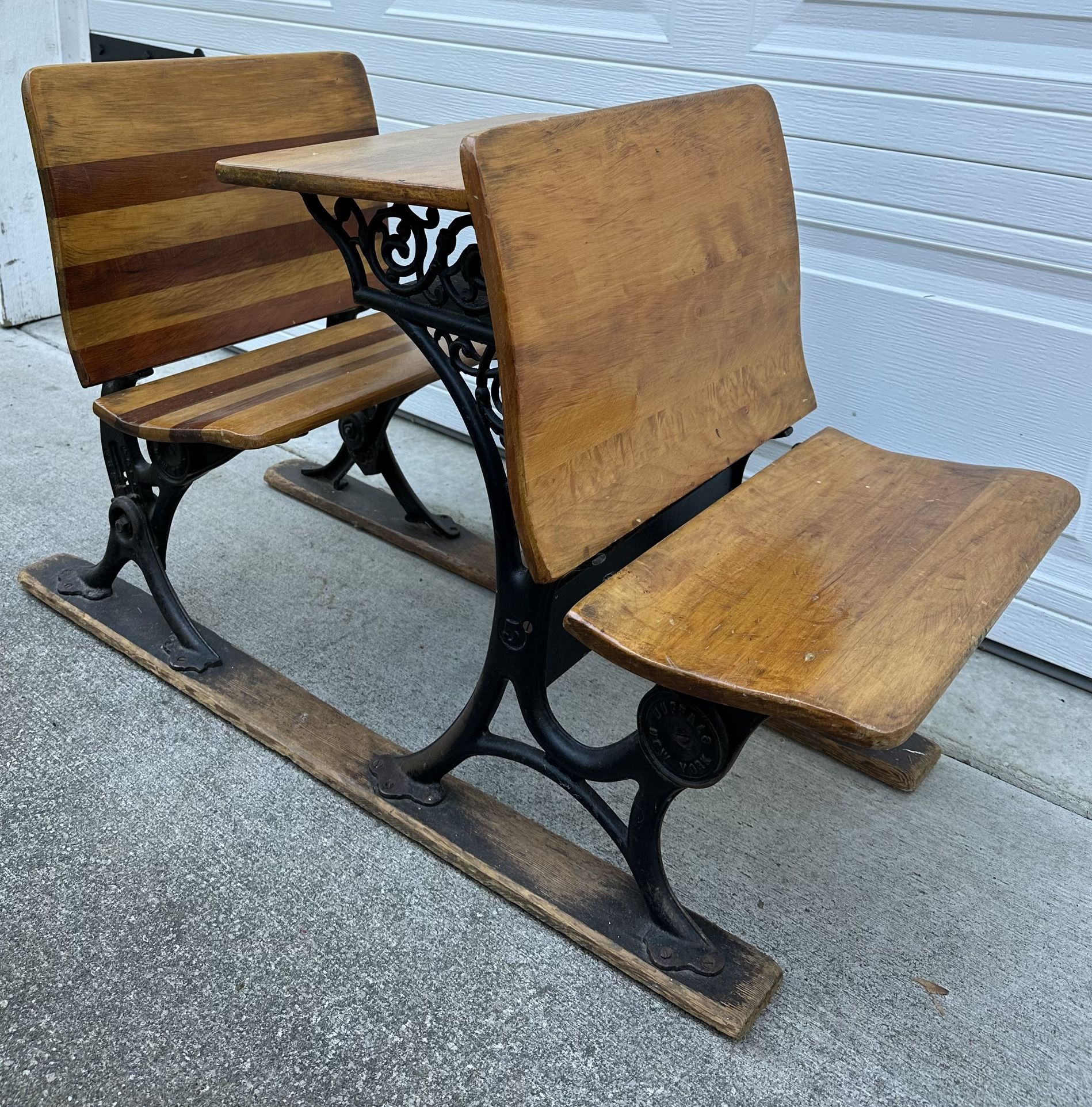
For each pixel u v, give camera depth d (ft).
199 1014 4.77
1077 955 5.40
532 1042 4.75
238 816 5.82
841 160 7.04
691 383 5.32
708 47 7.33
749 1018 4.80
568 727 6.79
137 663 6.88
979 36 6.32
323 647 7.29
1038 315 6.68
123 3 11.05
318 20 9.39
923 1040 4.90
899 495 5.33
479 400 4.94
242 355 6.97
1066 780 6.57
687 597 4.41
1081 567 7.10
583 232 4.52
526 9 8.11
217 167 5.27
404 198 4.58
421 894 5.45
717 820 6.11
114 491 6.77
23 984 4.84
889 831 6.13
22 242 11.84
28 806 5.78
